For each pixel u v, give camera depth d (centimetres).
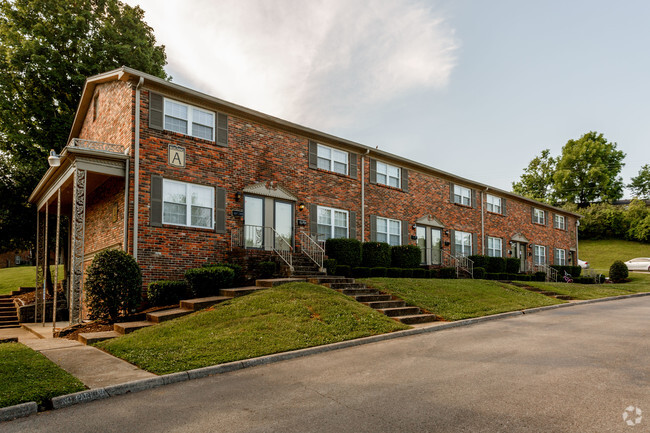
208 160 1382
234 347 766
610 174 5872
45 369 643
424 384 581
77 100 2152
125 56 2141
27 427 454
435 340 904
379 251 1769
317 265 1495
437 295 1386
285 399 531
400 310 1154
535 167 6266
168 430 438
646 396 519
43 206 1709
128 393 571
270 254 1445
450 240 2317
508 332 998
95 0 2239
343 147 1845
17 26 2095
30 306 1595
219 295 1220
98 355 756
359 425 439
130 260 1091
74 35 2111
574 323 1141
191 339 812
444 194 2327
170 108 1323
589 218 5347
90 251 1528
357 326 952
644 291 2294
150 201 1233
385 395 538
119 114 1330
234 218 1431
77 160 1148
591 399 509
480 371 645
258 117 1515
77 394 536
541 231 3138
